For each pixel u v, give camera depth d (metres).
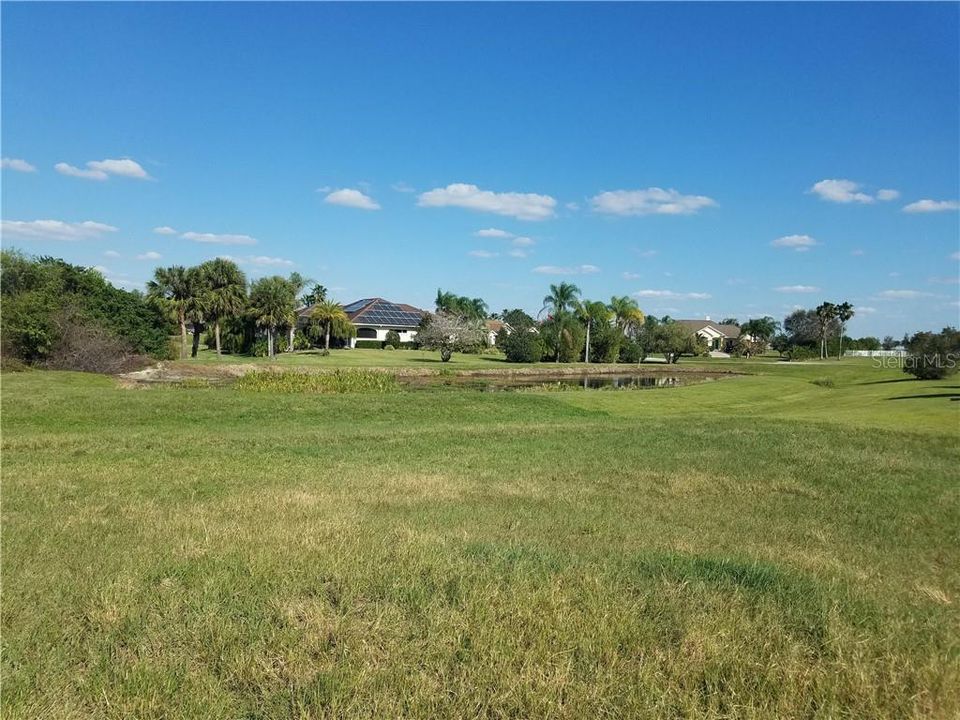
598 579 5.24
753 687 3.75
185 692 3.56
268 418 23.09
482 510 8.91
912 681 3.89
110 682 3.66
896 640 4.41
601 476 12.28
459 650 4.07
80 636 4.27
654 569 5.83
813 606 4.91
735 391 39.50
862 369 72.62
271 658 3.97
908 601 5.65
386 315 118.56
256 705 3.53
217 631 4.25
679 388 41.44
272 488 10.09
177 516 7.77
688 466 13.45
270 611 4.57
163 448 14.62
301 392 33.16
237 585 5.14
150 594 4.89
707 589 5.18
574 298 83.38
